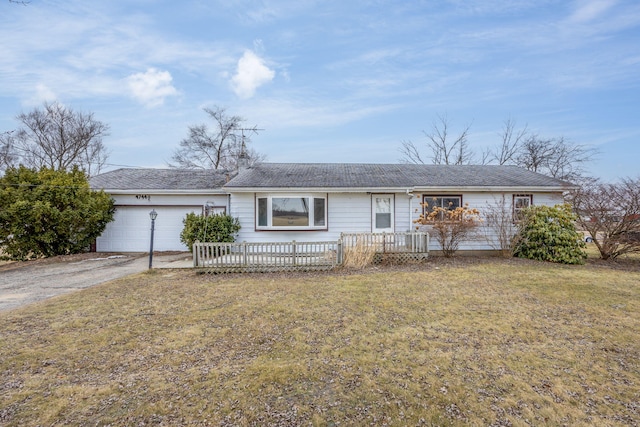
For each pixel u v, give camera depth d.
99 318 5.21
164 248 13.78
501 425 2.63
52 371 3.52
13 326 4.84
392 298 6.32
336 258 9.59
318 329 4.72
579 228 11.72
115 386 3.21
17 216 11.13
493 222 11.91
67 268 9.98
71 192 12.16
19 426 2.62
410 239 10.55
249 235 11.93
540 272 8.75
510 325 4.85
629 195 10.70
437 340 4.31
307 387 3.19
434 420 2.70
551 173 26.88
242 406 2.89
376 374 3.43
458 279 7.95
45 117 25.62
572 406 2.89
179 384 3.25
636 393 3.09
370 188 11.61
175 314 5.41
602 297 6.30
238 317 5.26
